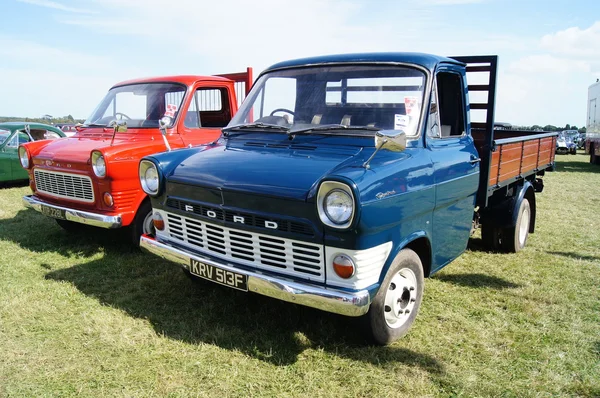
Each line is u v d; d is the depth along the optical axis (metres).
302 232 2.86
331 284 2.84
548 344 3.44
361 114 3.62
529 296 4.30
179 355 3.20
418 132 3.50
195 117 5.95
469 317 3.87
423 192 3.29
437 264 3.83
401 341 3.44
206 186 3.25
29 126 10.80
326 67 3.96
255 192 2.98
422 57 3.74
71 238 5.97
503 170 4.95
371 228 2.74
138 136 5.61
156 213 3.80
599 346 3.42
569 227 7.10
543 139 6.38
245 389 2.85
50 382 2.89
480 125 5.64
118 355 3.20
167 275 4.70
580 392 2.88
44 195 5.68
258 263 3.10
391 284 3.24
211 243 3.36
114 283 4.48
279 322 3.69
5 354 3.19
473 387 2.90
